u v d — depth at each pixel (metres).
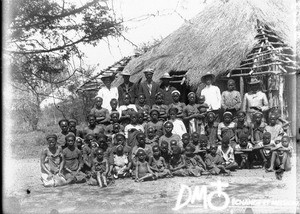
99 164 7.00
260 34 10.78
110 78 9.69
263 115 9.25
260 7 11.59
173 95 8.96
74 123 7.99
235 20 11.61
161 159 7.52
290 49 10.52
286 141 7.71
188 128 8.99
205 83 10.32
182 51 12.29
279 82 10.15
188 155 7.73
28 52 7.79
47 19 7.73
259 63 10.68
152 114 8.41
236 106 9.14
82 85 10.55
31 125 15.05
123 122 8.64
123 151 7.74
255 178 7.00
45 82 8.52
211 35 11.87
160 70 12.30
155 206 5.23
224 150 7.93
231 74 10.82
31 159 10.57
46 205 5.44
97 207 5.30
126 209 5.16
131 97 9.66
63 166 7.31
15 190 6.50
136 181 7.17
